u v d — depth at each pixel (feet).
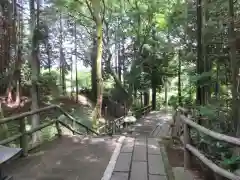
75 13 43.39
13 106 45.44
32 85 33.04
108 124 35.91
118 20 50.75
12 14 39.17
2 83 50.80
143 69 58.39
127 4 49.49
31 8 32.91
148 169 11.86
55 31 48.11
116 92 54.08
